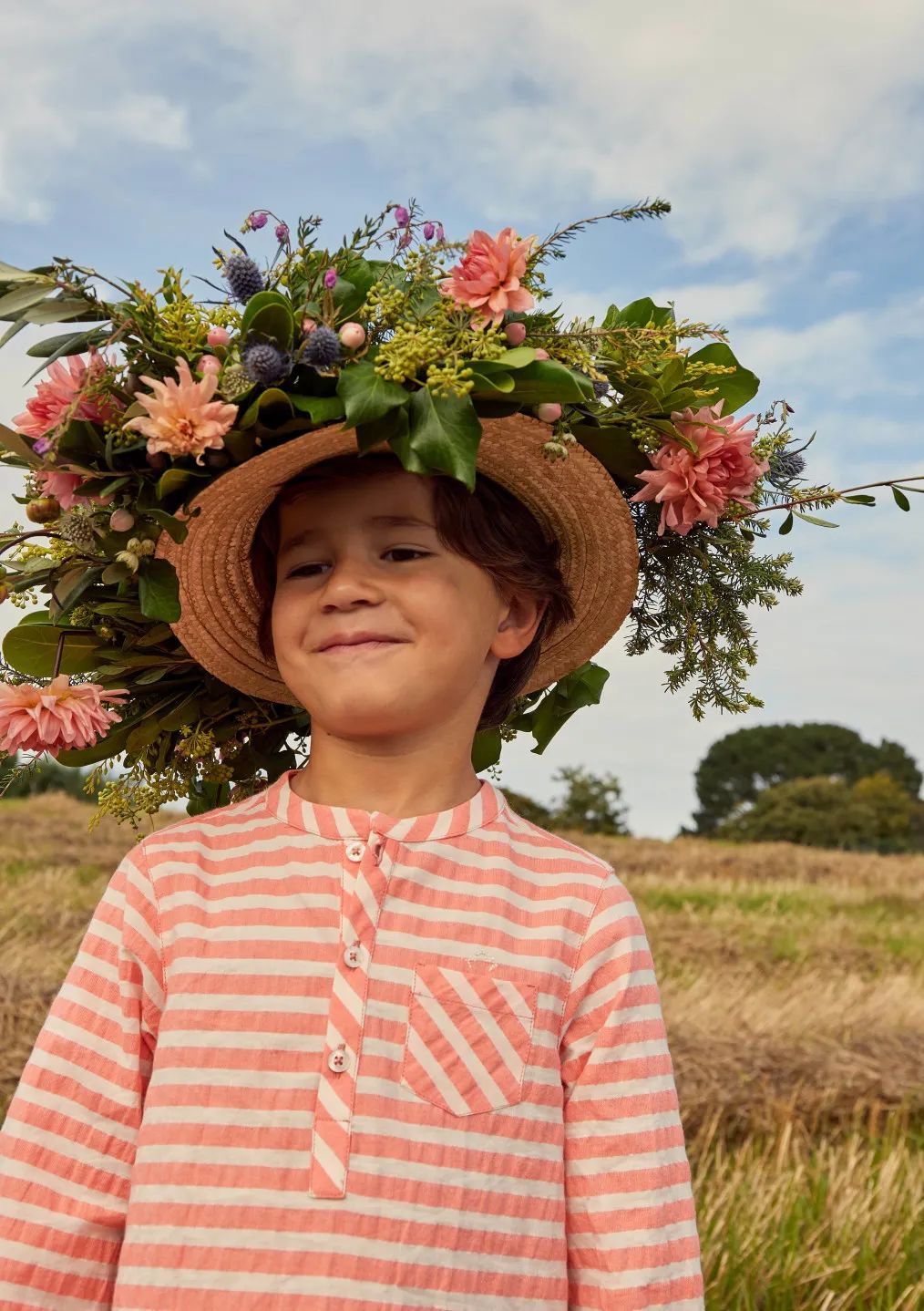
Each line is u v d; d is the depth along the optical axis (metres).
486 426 1.63
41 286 1.47
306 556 1.61
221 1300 1.31
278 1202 1.33
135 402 1.50
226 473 1.53
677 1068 6.49
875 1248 4.45
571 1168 1.48
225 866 1.54
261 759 2.11
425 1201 1.35
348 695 1.54
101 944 1.51
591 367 1.59
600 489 1.75
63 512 1.54
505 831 1.62
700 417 1.70
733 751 53.75
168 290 1.52
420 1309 1.32
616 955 1.55
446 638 1.57
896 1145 5.81
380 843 1.51
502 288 1.51
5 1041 5.78
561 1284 1.42
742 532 1.93
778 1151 5.56
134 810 1.99
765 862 20.59
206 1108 1.38
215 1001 1.43
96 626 1.78
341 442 1.55
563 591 1.86
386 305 1.53
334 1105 1.36
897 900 17.39
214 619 1.85
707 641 2.00
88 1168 1.44
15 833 14.93
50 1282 1.40
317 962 1.44
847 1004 8.48
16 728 1.60
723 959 11.12
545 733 2.23
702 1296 1.47
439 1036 1.42
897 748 52.66
